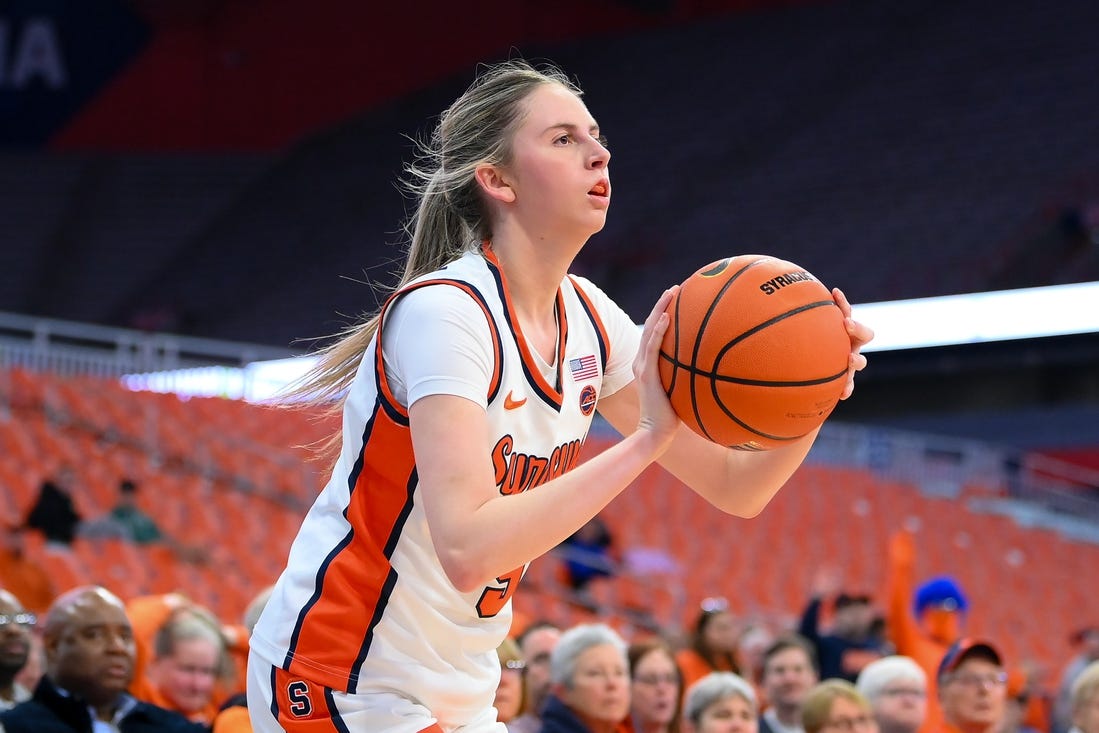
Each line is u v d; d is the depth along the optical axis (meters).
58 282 30.34
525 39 34.00
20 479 13.49
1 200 31.12
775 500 19.70
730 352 2.86
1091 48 29.44
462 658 3.02
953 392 26.16
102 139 32.22
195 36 32.84
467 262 2.96
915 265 26.47
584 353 3.16
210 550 12.98
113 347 29.70
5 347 18.25
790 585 16.55
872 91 30.92
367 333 3.13
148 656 6.19
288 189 32.34
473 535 2.61
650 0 35.03
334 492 2.99
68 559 10.80
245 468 16.30
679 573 15.26
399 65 33.50
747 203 29.38
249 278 30.59
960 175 27.98
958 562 19.98
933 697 8.81
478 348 2.80
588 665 5.66
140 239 31.30
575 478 2.68
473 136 3.06
